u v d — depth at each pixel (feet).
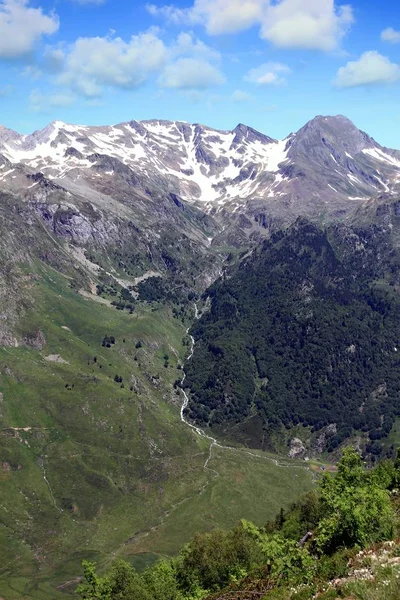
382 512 111.55
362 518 109.40
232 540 216.54
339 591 80.38
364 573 85.05
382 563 85.40
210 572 206.90
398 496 145.38
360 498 115.85
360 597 75.82
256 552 204.95
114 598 209.15
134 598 203.51
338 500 118.93
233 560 207.00
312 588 88.69
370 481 144.66
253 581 114.32
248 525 127.95
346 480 141.90
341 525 113.91
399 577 75.92
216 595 118.62
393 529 106.52
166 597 205.57
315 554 113.29
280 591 96.94
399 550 92.27
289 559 109.40
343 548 108.27
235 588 115.14
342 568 94.17
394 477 188.85
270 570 114.11
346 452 150.10
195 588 199.52
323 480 147.02
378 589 75.10
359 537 108.17
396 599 72.54
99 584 216.95
